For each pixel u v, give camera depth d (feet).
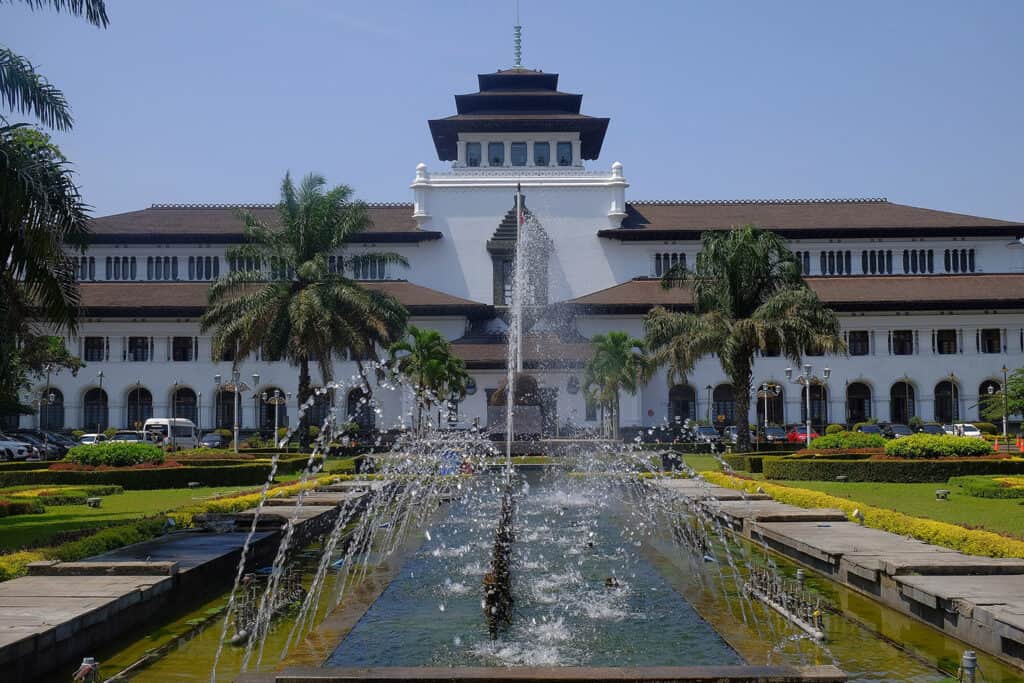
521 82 256.52
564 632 34.94
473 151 245.24
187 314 215.31
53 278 61.98
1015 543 42.32
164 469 102.47
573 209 238.48
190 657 32.27
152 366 219.41
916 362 219.41
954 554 42.96
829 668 26.68
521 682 25.85
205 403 219.20
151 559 42.22
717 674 26.09
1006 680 28.91
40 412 218.79
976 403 219.20
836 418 218.59
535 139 245.65
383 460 124.06
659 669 26.45
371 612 38.42
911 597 36.27
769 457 111.14
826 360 220.64
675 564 50.19
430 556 53.36
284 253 138.82
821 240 233.76
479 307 216.54
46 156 60.03
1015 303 214.28
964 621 33.04
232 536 51.39
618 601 40.37
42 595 34.55
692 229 232.94
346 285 137.28
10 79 60.85
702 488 84.89
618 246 237.04
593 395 200.03
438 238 235.61
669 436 202.90
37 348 106.01
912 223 235.81
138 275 233.14
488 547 56.85
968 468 99.19
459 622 36.58
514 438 170.91
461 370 186.60
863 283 225.97
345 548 56.80
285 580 45.68
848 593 42.11
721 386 225.56
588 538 60.59
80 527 61.67
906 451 105.70
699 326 132.36
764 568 48.57
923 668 30.30
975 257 234.17
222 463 114.93
